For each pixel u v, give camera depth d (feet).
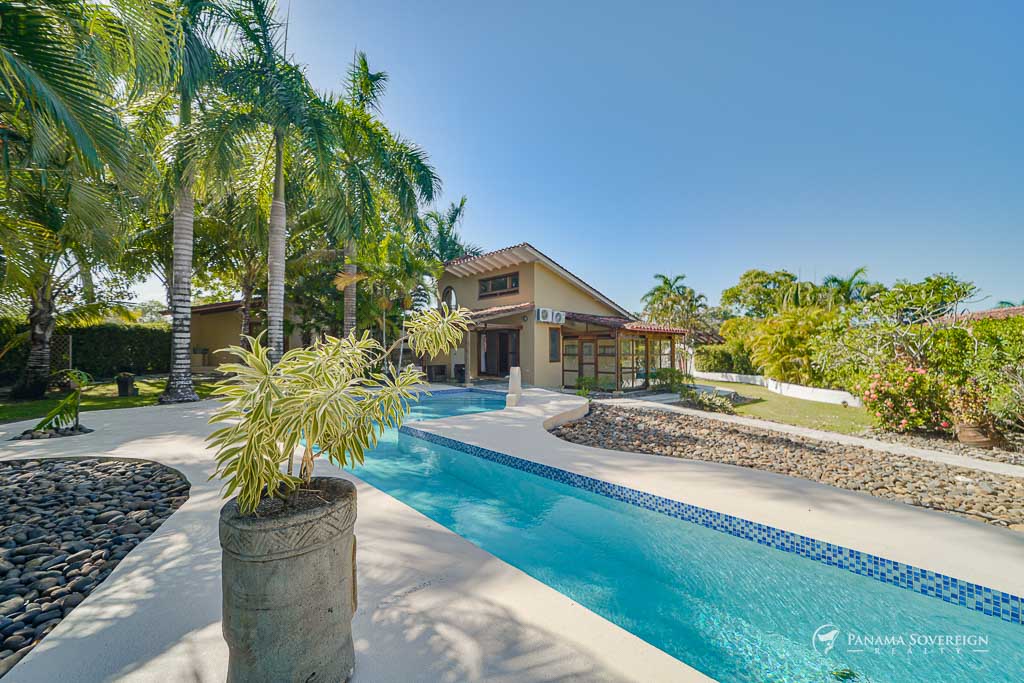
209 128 37.04
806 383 53.78
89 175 21.91
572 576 12.02
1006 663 8.43
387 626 7.36
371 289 58.34
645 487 15.21
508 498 18.52
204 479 16.11
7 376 49.24
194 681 5.99
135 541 11.32
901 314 32.42
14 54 15.70
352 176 46.39
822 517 12.48
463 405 43.68
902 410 28.14
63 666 6.28
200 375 70.28
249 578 5.36
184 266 38.17
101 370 60.54
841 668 8.36
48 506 13.73
